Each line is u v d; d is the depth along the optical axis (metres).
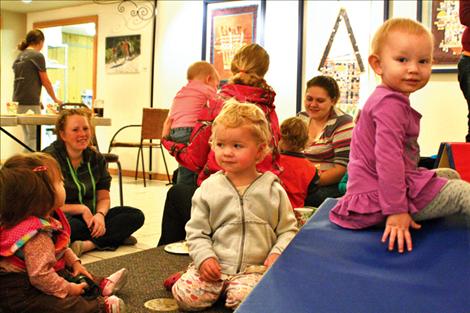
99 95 7.50
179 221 2.85
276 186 1.91
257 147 1.85
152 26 6.88
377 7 4.84
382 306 1.30
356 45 4.95
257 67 2.52
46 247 1.55
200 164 2.56
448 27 4.41
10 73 8.43
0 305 1.54
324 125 3.07
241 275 1.80
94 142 3.88
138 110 7.09
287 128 2.64
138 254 2.66
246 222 1.84
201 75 3.59
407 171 1.52
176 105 3.53
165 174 6.82
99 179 3.03
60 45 9.03
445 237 1.48
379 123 1.48
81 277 1.75
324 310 1.31
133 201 4.96
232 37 5.93
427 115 4.58
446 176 1.64
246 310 1.34
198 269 1.83
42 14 8.23
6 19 8.29
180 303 1.86
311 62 5.29
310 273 1.45
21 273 1.54
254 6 5.73
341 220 1.65
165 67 6.80
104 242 2.94
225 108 1.89
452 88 4.45
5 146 8.45
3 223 1.53
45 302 1.55
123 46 7.18
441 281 1.34
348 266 1.46
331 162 3.01
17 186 1.52
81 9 7.71
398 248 1.47
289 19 5.49
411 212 1.50
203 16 6.19
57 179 1.64
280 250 1.83
